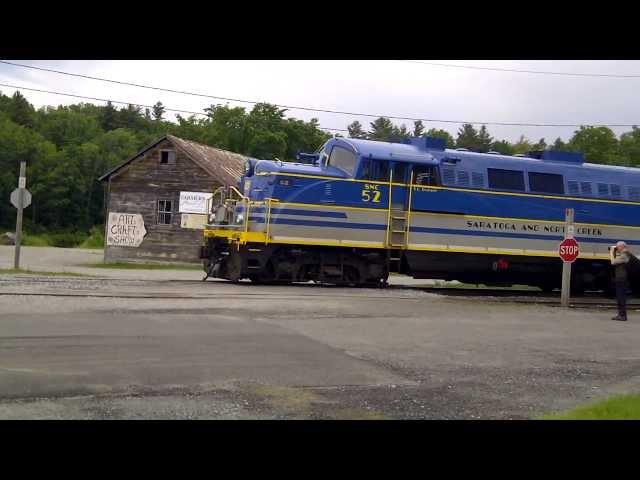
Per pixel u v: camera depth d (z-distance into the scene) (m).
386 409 7.04
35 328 9.66
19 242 20.80
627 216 22.06
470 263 20.25
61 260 35.41
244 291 15.73
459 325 12.76
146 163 36.38
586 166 22.00
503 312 15.16
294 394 7.38
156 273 26.30
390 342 10.61
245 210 18.34
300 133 66.88
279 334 10.49
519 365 9.61
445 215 19.77
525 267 21.03
